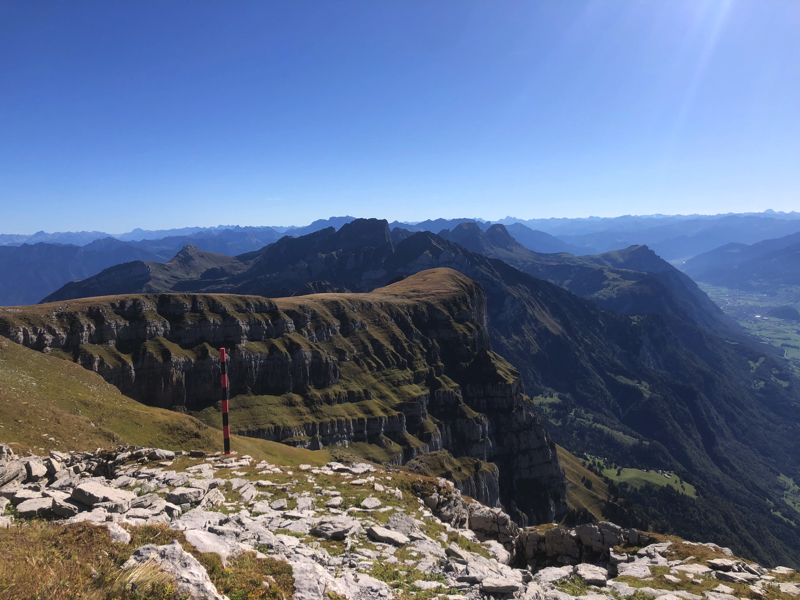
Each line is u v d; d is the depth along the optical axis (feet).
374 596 62.28
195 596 43.01
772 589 88.84
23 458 114.62
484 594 72.74
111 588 41.68
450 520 130.11
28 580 40.75
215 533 70.79
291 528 89.66
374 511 109.09
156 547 49.08
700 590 88.17
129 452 137.08
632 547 122.62
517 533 140.26
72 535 52.16
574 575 98.02
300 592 51.90
